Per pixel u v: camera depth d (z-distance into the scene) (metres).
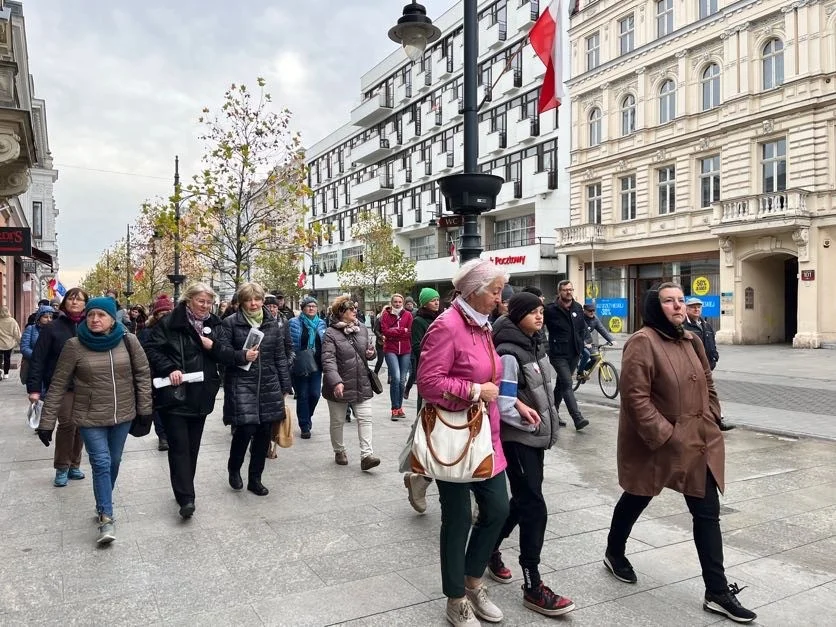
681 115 25.33
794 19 21.53
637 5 27.09
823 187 21.02
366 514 4.99
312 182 61.12
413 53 7.99
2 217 18.91
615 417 9.61
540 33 9.45
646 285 27.86
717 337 24.12
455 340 3.21
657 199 26.95
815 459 6.83
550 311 8.40
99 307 4.54
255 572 3.89
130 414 4.64
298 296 49.16
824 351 20.09
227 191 16.97
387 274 39.16
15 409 10.22
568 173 31.00
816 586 3.73
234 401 5.41
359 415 6.33
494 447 3.33
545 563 4.06
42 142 31.16
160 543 4.37
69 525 4.73
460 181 6.79
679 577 3.86
